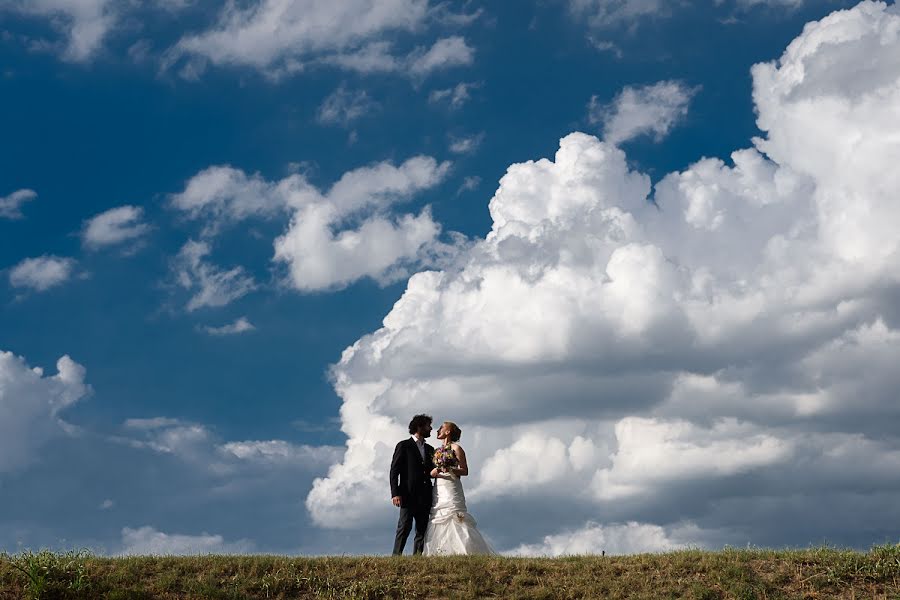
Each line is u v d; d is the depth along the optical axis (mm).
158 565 16172
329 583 15602
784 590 15359
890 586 15430
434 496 18172
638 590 15484
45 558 15594
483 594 15453
